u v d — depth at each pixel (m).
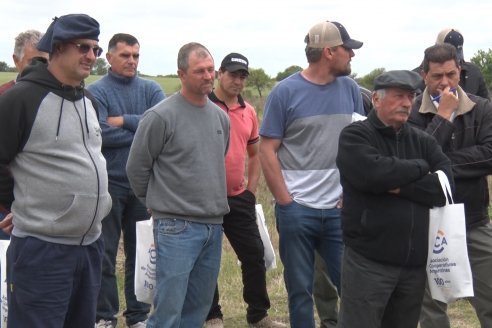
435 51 4.98
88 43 3.98
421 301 4.41
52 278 4.05
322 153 5.21
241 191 6.01
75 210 4.03
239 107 6.04
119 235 6.00
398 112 4.24
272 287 7.58
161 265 4.85
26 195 4.02
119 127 5.88
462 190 4.99
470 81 6.75
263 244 6.21
